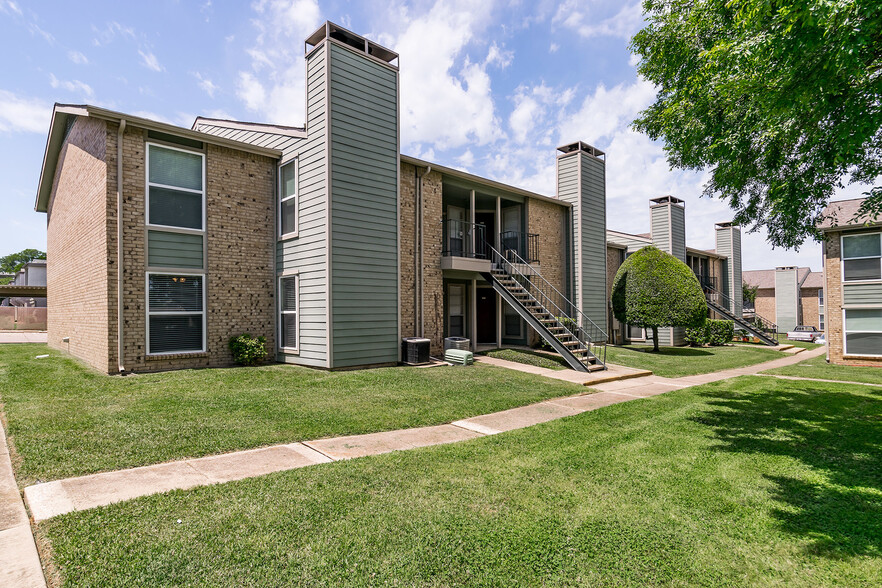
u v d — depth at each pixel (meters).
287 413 6.06
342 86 9.55
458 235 15.41
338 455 4.66
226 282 9.67
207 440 4.86
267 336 10.25
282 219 10.42
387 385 8.14
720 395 8.62
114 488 3.55
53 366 9.35
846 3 3.32
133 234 8.48
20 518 3.00
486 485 3.87
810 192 5.68
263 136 11.00
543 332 12.00
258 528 2.95
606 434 5.68
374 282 10.03
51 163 13.66
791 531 3.18
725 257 29.17
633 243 21.41
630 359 13.84
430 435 5.58
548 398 8.07
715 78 5.06
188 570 2.46
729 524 3.27
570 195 16.84
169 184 8.98
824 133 4.71
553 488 3.85
